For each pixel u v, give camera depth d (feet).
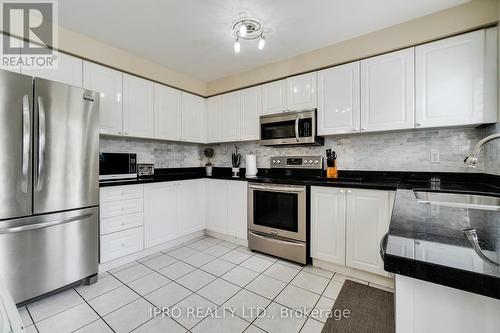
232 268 7.63
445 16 6.16
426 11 6.25
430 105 6.44
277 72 9.37
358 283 6.71
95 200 6.79
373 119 7.30
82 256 6.49
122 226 7.78
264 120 9.68
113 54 8.20
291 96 9.04
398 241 1.99
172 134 10.34
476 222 2.55
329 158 8.81
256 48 8.29
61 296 6.06
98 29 7.13
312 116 8.43
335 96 8.04
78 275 6.40
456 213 2.97
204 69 10.21
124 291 6.29
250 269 7.55
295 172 9.88
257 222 8.93
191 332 4.81
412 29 6.61
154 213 8.76
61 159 6.06
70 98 6.20
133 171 9.16
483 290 1.40
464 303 1.69
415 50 6.64
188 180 10.07
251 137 10.27
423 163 7.41
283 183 8.14
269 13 6.31
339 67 7.95
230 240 10.16
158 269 7.55
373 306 5.64
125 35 7.47
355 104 7.64
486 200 4.82
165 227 9.14
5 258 5.25
